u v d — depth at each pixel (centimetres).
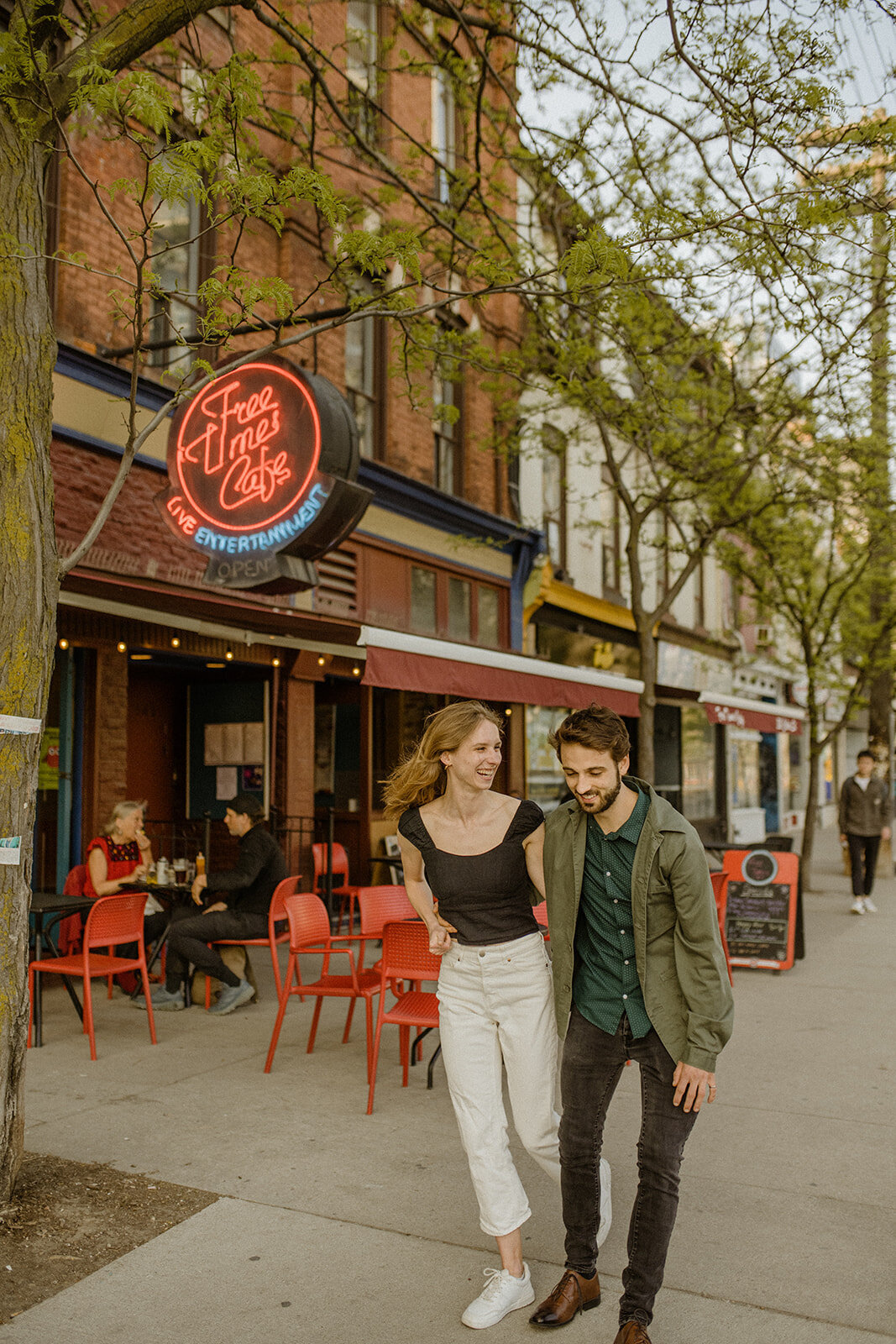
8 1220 372
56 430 809
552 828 318
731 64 595
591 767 293
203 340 481
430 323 711
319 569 1137
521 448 1371
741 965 888
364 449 1237
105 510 421
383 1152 450
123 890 752
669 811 302
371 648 779
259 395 699
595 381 1092
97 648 874
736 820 2383
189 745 1118
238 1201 397
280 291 457
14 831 381
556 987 314
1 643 380
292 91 1080
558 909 312
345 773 1220
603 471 1875
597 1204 319
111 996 758
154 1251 357
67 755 859
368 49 1237
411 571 1306
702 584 2433
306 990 576
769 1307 323
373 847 1198
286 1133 474
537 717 1582
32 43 407
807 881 1501
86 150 861
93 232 864
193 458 723
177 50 879
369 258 506
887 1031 679
